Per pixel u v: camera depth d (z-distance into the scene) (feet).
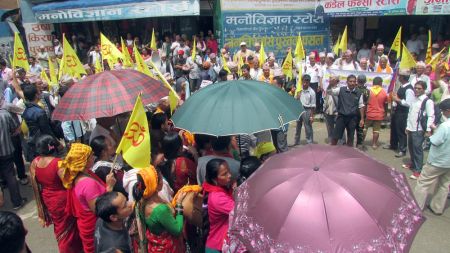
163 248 10.86
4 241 7.45
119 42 66.49
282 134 23.48
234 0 52.65
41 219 14.74
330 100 28.40
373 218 7.77
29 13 64.80
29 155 24.29
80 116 14.34
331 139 29.12
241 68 35.65
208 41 55.11
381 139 31.40
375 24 57.93
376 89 27.32
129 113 17.69
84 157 12.68
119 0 55.67
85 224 12.65
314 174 8.64
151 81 16.92
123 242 10.68
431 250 16.29
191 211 12.46
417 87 22.52
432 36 51.37
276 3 55.01
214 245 11.66
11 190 21.72
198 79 43.27
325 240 7.45
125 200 10.40
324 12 55.62
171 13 52.90
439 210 18.90
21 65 32.99
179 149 15.37
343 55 36.91
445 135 17.21
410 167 24.86
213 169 11.54
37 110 21.42
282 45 56.95
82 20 59.31
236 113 13.23
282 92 15.17
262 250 7.86
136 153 11.25
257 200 8.73
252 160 13.20
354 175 8.61
